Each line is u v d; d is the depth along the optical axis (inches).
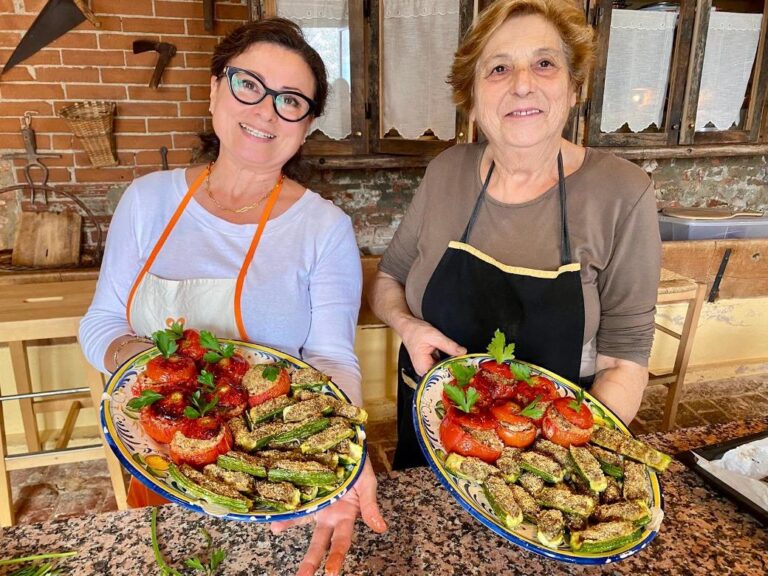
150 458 27.2
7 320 67.2
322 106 44.9
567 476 30.4
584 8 107.6
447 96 104.2
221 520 31.5
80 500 81.3
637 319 41.7
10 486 79.2
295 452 29.6
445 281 44.1
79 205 110.9
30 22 102.2
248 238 44.0
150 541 29.9
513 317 41.8
